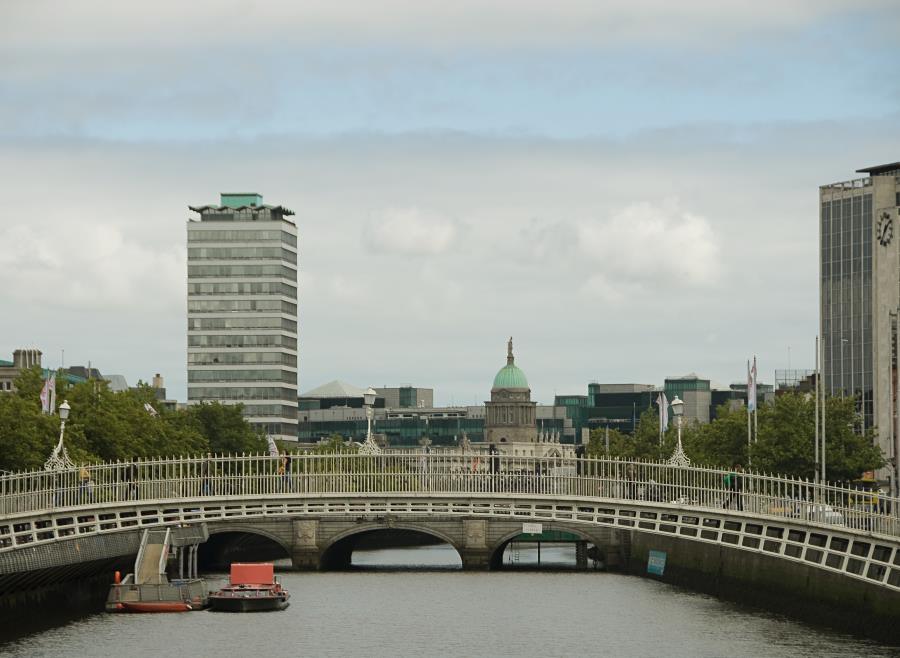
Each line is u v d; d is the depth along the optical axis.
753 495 144.25
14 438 175.50
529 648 138.25
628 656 132.75
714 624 150.50
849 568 140.25
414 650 137.50
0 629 145.12
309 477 173.88
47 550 148.88
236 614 159.38
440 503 170.75
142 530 171.00
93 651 133.62
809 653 129.25
